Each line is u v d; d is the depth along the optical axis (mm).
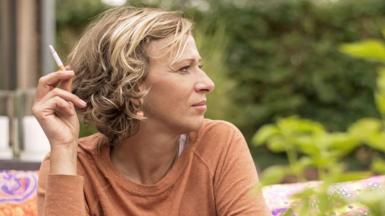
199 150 2098
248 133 9945
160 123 1996
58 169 1958
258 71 10031
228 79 9289
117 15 2049
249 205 2043
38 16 5234
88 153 2072
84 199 2018
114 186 2016
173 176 2025
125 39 1975
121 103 1978
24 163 2693
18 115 3195
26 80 5262
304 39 10023
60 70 2059
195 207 2062
